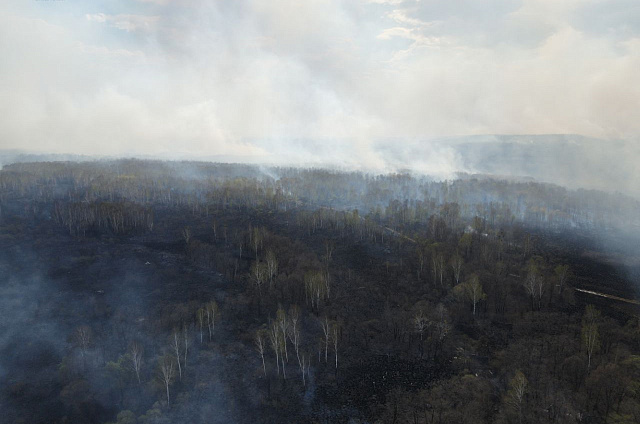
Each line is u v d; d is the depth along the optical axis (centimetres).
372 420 11512
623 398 10762
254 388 12706
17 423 11125
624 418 10119
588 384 11362
